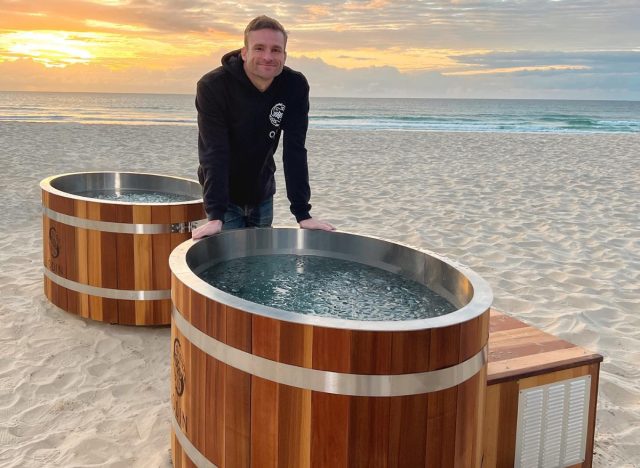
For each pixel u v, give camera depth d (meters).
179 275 2.29
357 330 1.76
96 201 4.14
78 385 3.59
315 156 15.60
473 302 2.03
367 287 2.58
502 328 2.85
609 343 4.27
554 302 5.06
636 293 5.34
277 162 14.63
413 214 8.51
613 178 12.30
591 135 25.00
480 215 8.52
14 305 4.78
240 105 3.19
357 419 1.81
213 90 3.12
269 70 3.02
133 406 3.37
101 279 4.25
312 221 3.13
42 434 3.08
